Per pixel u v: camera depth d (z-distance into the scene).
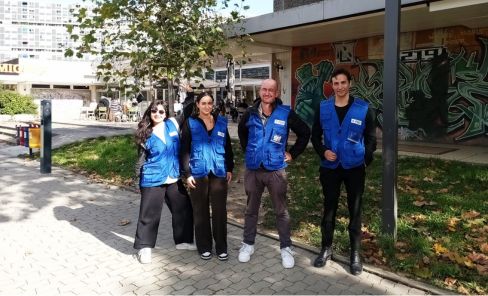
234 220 5.92
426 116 13.20
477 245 4.64
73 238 5.33
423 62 13.12
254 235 4.58
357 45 14.53
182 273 4.27
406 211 5.82
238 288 3.93
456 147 11.80
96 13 7.54
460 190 6.80
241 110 22.34
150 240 4.58
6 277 4.20
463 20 11.11
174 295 3.81
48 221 6.06
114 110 28.80
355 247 4.21
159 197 4.62
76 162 11.12
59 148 14.07
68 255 4.77
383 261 4.36
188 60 8.05
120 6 7.43
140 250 4.56
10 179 9.14
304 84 16.33
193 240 4.92
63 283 4.07
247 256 4.50
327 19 10.93
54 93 41.97
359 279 4.06
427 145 12.34
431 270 4.07
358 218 4.20
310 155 10.40
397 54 4.46
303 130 4.33
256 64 26.75
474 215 5.53
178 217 4.82
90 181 8.88
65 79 40.19
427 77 13.09
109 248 4.98
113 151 12.20
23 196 7.57
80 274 4.27
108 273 4.29
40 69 39.66
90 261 4.59
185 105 5.67
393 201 4.62
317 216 5.84
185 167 4.52
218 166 4.48
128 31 7.78
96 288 3.96
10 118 29.31
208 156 4.46
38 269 4.39
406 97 13.59
